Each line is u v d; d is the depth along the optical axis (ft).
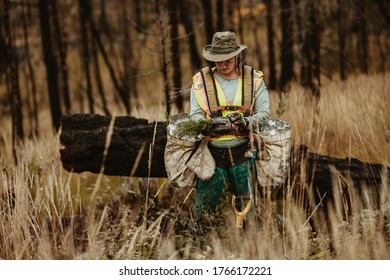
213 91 18.17
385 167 21.40
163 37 33.09
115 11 100.63
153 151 22.04
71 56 98.27
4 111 88.28
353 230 17.67
